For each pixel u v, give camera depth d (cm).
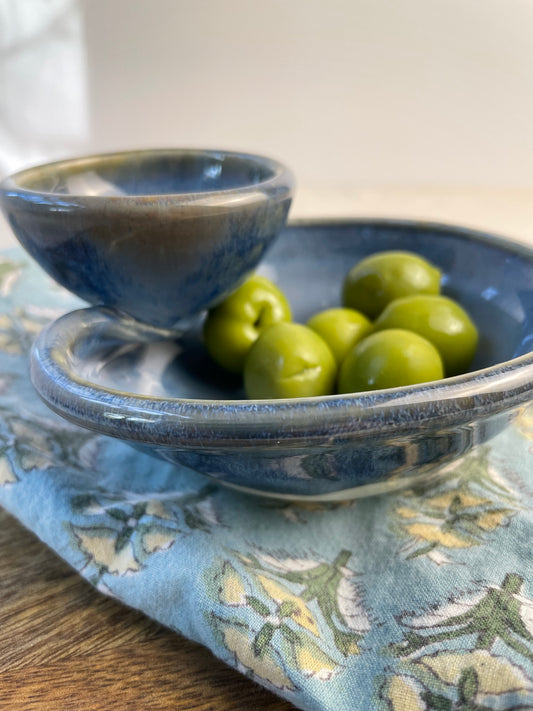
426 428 12
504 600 13
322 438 12
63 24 49
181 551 14
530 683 12
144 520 15
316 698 12
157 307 17
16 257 26
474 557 15
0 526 17
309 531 16
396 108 45
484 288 20
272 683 12
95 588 15
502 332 19
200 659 13
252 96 47
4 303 24
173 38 47
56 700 13
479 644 12
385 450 13
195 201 15
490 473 17
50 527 15
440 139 45
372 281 20
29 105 53
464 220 35
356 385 17
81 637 14
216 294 18
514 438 19
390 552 15
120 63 49
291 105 47
